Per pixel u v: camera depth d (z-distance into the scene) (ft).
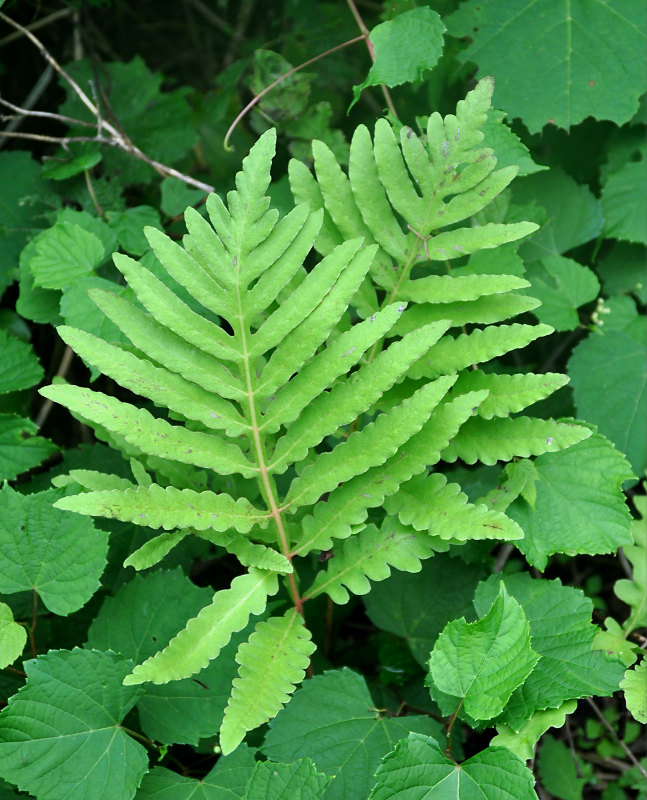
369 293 3.26
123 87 4.40
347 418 3.02
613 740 3.95
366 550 3.12
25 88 4.61
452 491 3.05
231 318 3.03
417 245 3.22
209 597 3.30
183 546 3.64
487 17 3.90
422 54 3.50
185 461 3.01
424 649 3.61
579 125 4.15
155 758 3.49
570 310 3.86
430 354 3.18
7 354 3.73
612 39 3.82
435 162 3.18
